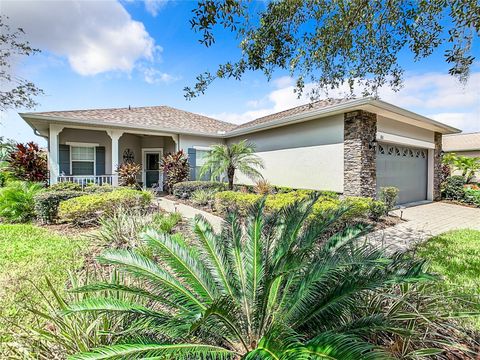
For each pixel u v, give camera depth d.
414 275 1.96
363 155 8.93
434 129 12.70
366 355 1.36
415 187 12.75
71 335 2.09
